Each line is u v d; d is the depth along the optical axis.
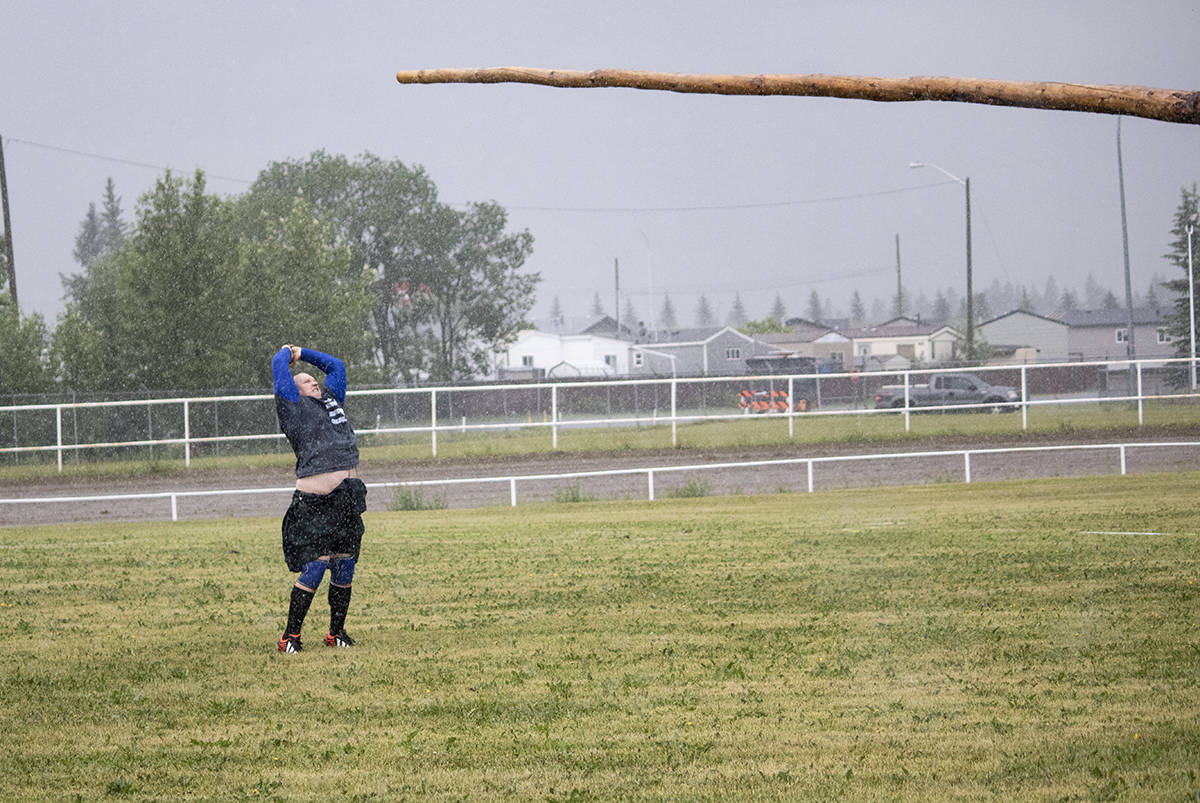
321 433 17.00
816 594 20.80
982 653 15.34
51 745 11.92
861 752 10.93
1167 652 14.91
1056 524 30.88
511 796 9.94
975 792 9.57
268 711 13.24
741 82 6.57
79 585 24.61
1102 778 9.81
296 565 16.88
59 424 68.38
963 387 114.44
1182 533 27.97
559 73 6.91
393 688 14.27
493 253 180.75
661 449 71.06
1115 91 5.69
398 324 177.62
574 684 14.26
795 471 59.78
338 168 172.75
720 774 10.35
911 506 38.22
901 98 6.25
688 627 18.00
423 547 30.39
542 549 29.25
